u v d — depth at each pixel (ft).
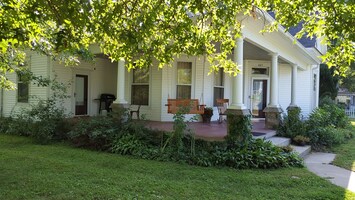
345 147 34.40
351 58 14.55
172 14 12.34
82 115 42.70
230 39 14.82
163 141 26.84
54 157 23.85
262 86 48.85
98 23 10.69
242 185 17.56
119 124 29.73
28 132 34.19
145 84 40.70
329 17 12.41
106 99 45.57
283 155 23.54
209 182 17.81
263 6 13.53
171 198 14.85
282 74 51.62
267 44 32.35
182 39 13.07
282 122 35.19
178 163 22.50
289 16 13.60
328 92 77.00
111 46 12.86
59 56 27.43
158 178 18.39
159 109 39.34
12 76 42.22
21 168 19.97
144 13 11.46
